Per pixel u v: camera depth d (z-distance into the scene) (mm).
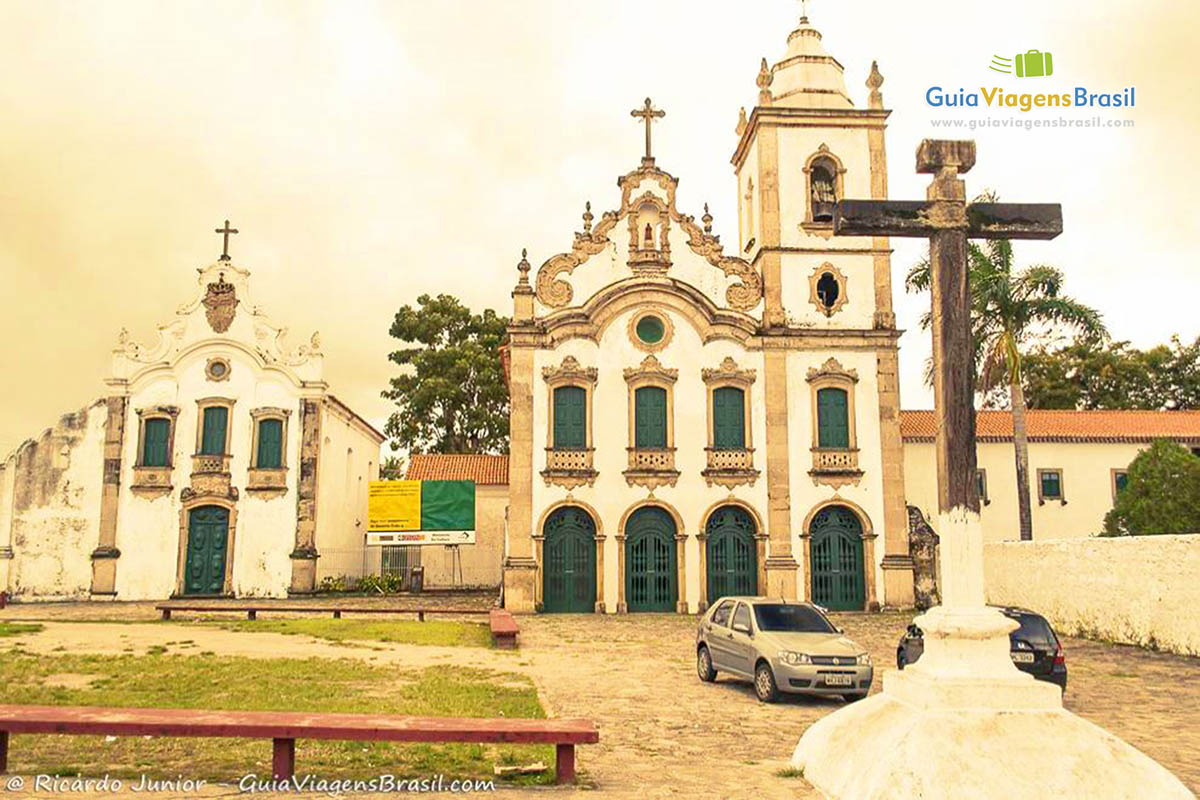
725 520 32188
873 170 34219
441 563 40188
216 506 34531
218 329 35375
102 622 24938
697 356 32719
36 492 34031
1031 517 33125
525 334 32250
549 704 13570
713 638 16672
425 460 42531
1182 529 26516
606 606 31078
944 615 9062
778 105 34562
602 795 8625
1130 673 18297
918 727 8328
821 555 32156
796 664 14312
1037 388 51312
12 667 15781
